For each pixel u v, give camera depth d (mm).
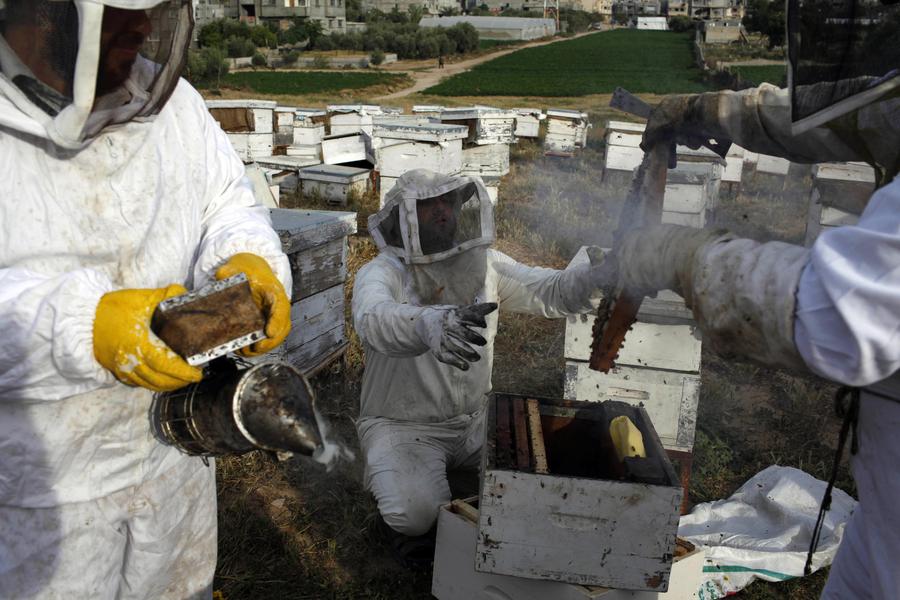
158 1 1698
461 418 3771
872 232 1317
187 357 1760
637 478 2684
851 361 1353
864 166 6680
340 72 53094
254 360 4324
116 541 2238
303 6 77250
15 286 1791
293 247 4418
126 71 1786
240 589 3285
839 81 1454
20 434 1992
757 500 3928
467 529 3014
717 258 1567
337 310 5102
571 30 105875
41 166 1894
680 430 3770
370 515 3797
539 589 2869
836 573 2146
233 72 50250
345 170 10508
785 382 5609
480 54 73500
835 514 3758
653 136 2096
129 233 2055
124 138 1976
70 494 2094
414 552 3473
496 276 3688
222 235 2301
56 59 1649
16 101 1707
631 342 3662
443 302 3408
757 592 3396
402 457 3574
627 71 50969
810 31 1479
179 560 2475
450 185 3178
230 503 3832
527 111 16812
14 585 2125
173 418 2020
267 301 2021
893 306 1288
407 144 8203
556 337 6113
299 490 4031
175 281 2250
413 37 69000
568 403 3252
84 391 1921
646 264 1768
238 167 2568
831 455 4578
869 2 1392
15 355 1780
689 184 7723
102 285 1833
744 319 1505
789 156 2031
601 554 2721
